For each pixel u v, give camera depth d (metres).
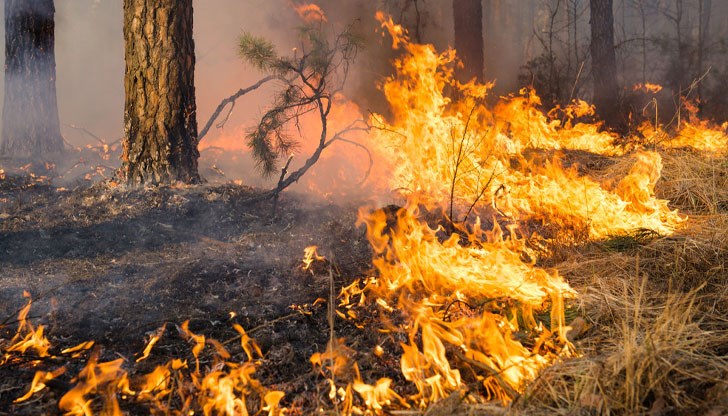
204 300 4.03
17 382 2.91
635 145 8.82
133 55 6.29
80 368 3.07
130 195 6.04
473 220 5.86
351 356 3.27
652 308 3.68
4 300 3.86
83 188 6.39
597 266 4.46
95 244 4.96
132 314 3.75
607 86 13.48
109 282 4.23
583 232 5.25
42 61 8.27
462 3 13.16
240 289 4.21
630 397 2.65
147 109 6.30
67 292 4.03
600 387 2.63
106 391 2.85
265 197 6.08
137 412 2.72
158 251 4.86
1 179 6.67
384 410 2.80
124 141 6.40
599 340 3.36
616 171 6.88
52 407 2.72
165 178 6.34
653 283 4.11
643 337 3.25
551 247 4.98
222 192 6.23
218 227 5.47
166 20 6.25
